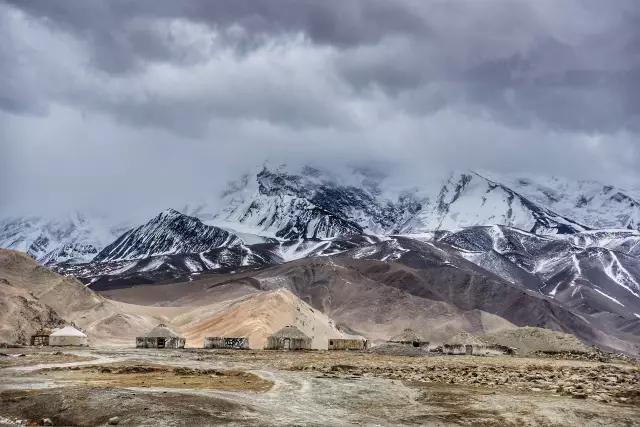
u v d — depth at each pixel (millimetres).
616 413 83688
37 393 93125
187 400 84750
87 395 86500
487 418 80938
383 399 94000
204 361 165250
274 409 84375
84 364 147375
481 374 130750
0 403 88125
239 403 85875
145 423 74938
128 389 93375
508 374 133375
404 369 141000
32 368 135000
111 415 78375
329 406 88000
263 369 138250
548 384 112438
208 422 75500
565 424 78250
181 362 158750
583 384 112750
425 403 91000
